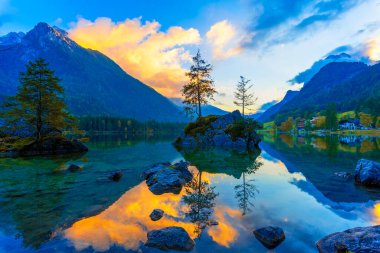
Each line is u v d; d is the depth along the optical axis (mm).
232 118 47156
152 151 32469
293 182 13008
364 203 9188
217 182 13102
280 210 8375
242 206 8828
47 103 27156
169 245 5594
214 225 6992
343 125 150000
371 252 4957
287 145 43094
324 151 30328
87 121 170500
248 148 37656
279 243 5848
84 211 8273
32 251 5438
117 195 10461
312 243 5895
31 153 25828
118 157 25047
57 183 12602
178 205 9016
